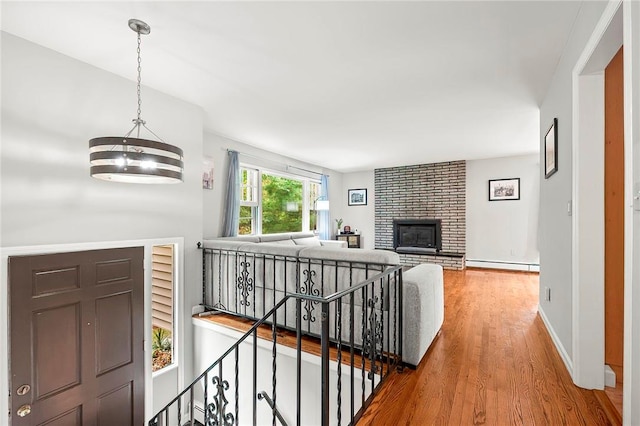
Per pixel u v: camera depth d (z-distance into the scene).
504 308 3.67
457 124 3.97
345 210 8.20
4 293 2.01
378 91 2.96
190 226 3.26
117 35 2.08
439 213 6.77
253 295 3.09
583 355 1.92
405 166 7.20
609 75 1.88
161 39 2.12
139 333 2.75
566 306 2.22
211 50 2.25
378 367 2.19
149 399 2.81
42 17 1.89
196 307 3.34
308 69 2.53
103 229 2.53
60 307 2.26
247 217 5.24
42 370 2.15
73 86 2.36
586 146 1.91
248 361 2.88
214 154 4.39
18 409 2.04
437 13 1.83
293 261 2.82
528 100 3.15
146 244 2.83
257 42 2.14
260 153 5.37
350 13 1.83
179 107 3.14
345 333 2.54
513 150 5.52
